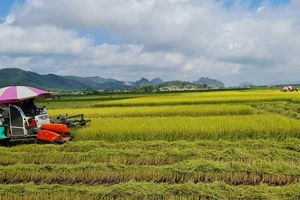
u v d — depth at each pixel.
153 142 12.50
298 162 9.95
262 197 6.93
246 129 14.35
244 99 42.72
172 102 41.53
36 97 13.44
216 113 26.39
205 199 7.05
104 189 7.48
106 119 18.73
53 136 12.30
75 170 8.92
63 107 47.22
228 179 8.53
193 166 8.85
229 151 10.64
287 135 14.24
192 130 14.25
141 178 8.71
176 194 7.27
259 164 8.98
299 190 7.17
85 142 12.47
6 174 8.94
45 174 8.87
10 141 13.21
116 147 12.09
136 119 18.47
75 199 7.15
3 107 13.16
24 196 7.25
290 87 82.31
